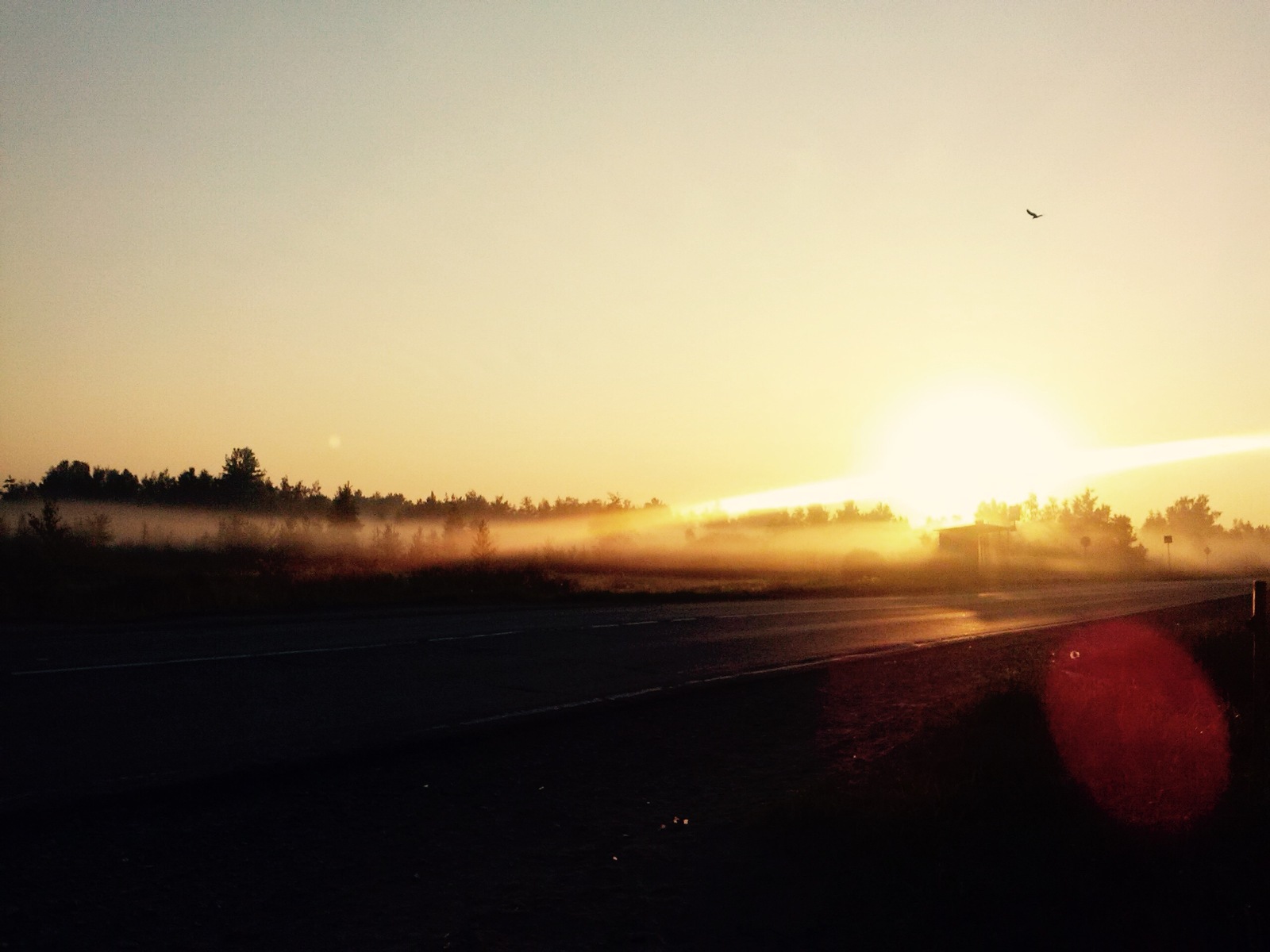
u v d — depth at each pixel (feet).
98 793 27.22
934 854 22.18
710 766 33.40
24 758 30.86
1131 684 42.34
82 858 23.11
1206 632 60.23
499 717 39.09
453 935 19.38
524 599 112.06
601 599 116.57
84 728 35.24
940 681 51.42
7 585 94.99
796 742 37.17
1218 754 30.35
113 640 61.87
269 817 26.53
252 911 20.44
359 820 26.53
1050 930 18.72
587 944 18.98
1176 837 23.00
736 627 79.66
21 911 19.98
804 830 24.79
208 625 73.82
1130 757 30.04
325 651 56.85
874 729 39.37
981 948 18.25
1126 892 20.21
